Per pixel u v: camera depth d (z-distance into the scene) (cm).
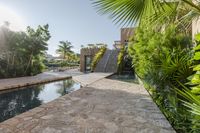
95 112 385
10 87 937
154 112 386
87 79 1231
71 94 579
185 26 329
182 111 286
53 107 421
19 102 738
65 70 2739
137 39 735
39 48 1936
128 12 222
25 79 1334
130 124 316
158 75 415
